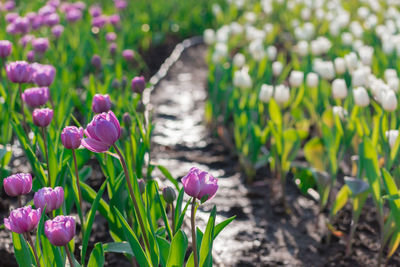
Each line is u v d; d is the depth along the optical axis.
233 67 5.03
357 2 8.43
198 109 5.46
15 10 7.41
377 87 3.53
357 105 3.29
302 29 6.54
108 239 3.10
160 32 7.88
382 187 3.06
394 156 2.85
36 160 2.53
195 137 4.82
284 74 4.89
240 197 3.80
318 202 3.70
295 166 3.56
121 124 3.18
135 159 2.86
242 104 4.14
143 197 2.23
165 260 2.01
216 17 8.57
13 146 4.15
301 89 4.14
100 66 4.59
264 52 5.47
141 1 8.05
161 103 5.57
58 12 6.92
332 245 3.21
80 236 3.08
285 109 4.54
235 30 6.76
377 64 4.85
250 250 3.17
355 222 3.03
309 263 3.06
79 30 6.02
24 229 1.77
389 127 3.45
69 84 4.45
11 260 2.81
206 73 6.71
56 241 1.73
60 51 5.32
